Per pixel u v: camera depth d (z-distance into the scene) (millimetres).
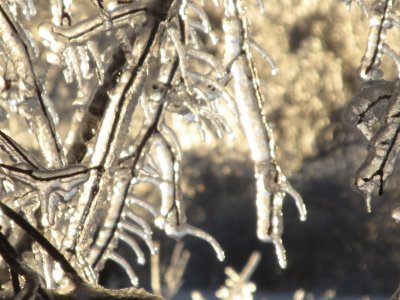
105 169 4188
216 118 4570
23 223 3125
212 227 32375
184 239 32625
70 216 4320
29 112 4297
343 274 31625
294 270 32188
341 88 26453
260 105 4309
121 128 4191
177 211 4633
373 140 3918
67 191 4035
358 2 4363
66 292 3180
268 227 4289
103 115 4273
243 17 4348
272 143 4289
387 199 29266
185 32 4473
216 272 32312
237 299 9500
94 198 4184
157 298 3180
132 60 4242
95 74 4539
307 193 30938
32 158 4066
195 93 4734
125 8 4258
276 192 4266
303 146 27391
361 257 31531
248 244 32406
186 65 4402
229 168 29969
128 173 4379
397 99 3895
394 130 3887
